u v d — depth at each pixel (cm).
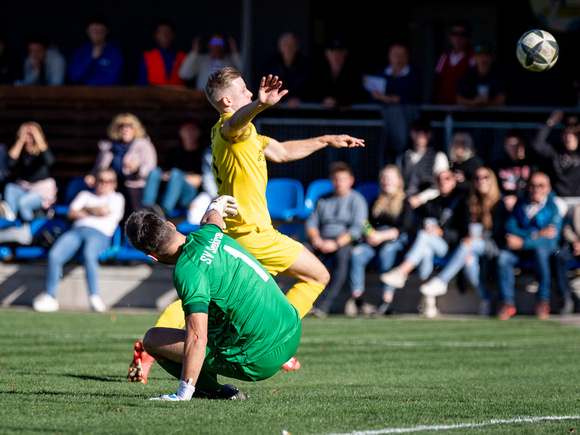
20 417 1293
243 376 1460
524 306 3822
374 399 1593
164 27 4866
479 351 2633
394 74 4378
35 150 4225
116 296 3969
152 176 3988
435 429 1266
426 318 3656
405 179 3978
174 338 1495
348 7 5459
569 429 1306
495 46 5541
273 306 1452
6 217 4084
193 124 4141
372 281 3828
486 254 3706
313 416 1351
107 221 3844
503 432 1261
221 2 5447
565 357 2505
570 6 5325
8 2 5541
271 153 1894
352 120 4238
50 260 3775
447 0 5594
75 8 5534
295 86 4428
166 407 1378
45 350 2483
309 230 3750
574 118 4003
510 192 4003
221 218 1484
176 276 1381
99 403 1435
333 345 2748
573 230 3812
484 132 4209
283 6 5366
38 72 4966
